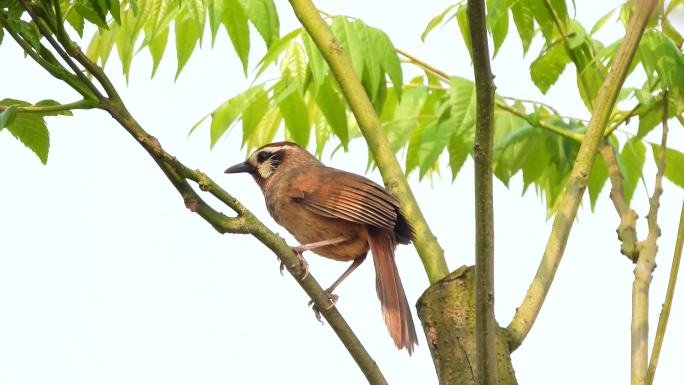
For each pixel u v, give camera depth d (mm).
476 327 7902
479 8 7504
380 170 10461
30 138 8734
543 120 12469
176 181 8469
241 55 10844
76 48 8070
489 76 7664
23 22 7977
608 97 9695
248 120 12477
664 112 10352
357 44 10766
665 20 10227
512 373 8602
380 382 9172
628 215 10023
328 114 12141
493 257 7824
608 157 10898
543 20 10695
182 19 11469
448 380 8555
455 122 11148
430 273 9766
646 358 8977
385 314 11008
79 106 8133
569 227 9359
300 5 10602
